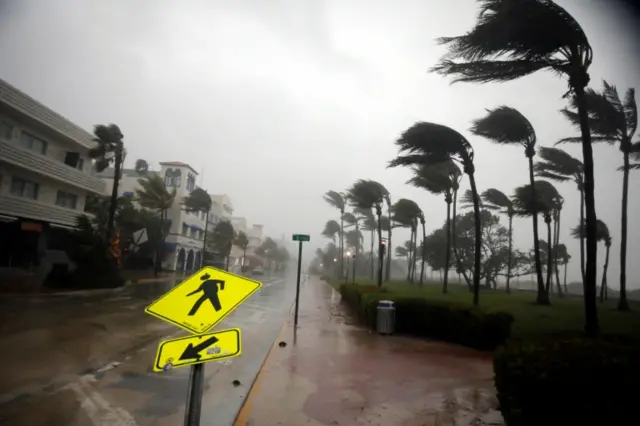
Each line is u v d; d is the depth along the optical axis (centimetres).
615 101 1329
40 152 2388
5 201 2036
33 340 786
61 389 505
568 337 415
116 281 2214
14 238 2150
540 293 1664
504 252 3281
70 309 1290
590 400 289
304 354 744
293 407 456
